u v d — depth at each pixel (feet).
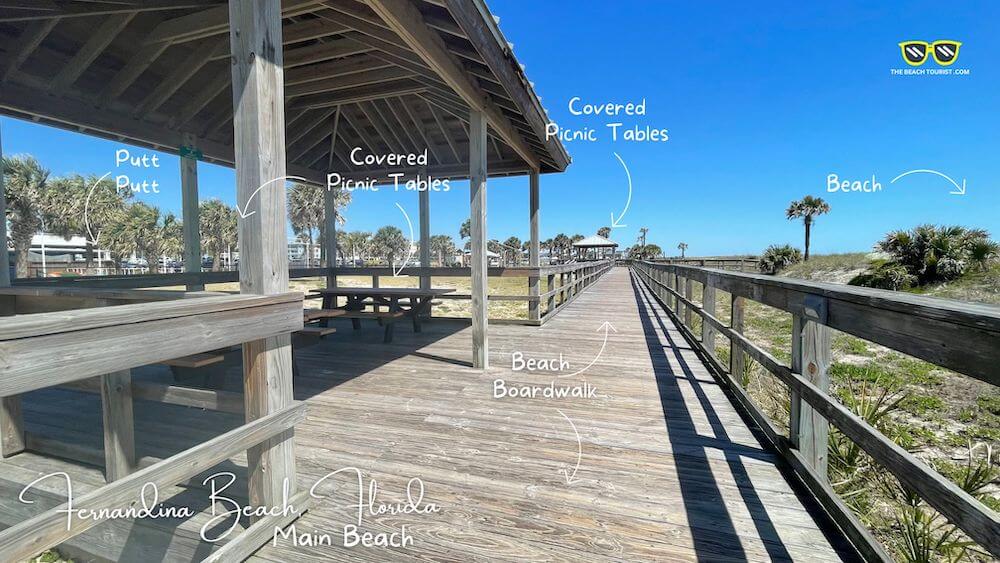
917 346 3.06
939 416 9.78
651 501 5.23
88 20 9.30
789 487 5.52
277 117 4.55
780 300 5.97
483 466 6.13
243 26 4.30
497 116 12.23
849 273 37.29
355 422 7.73
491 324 19.01
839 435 7.28
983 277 24.76
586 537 4.58
